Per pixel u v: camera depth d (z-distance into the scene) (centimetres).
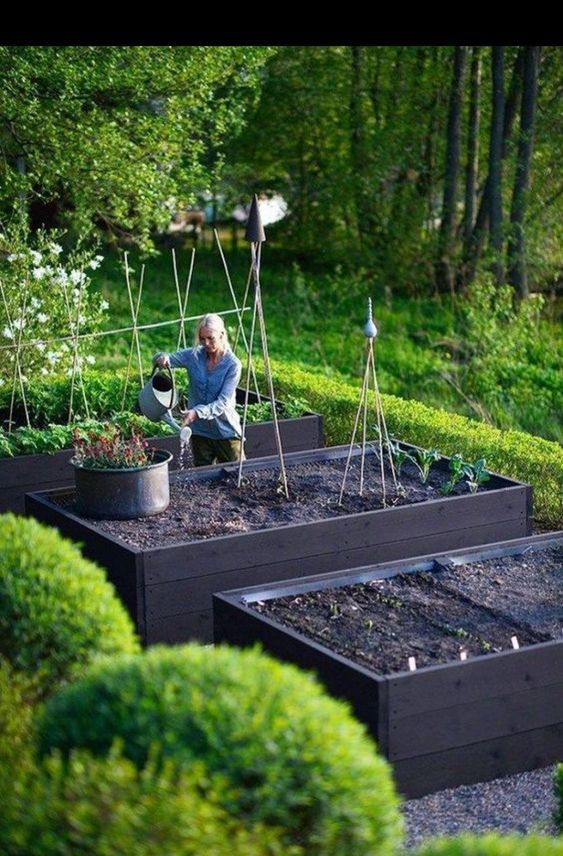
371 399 1061
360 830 334
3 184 1337
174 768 320
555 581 667
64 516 739
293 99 1908
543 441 958
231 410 853
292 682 348
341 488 822
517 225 1622
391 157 1820
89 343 1134
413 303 1766
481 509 773
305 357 1528
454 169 1786
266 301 1767
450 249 1794
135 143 1359
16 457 870
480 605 628
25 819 308
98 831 301
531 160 1642
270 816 323
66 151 1280
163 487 762
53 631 440
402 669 547
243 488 820
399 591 647
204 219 2209
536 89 1638
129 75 1280
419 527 751
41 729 350
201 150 1420
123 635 452
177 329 1602
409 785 520
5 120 1298
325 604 625
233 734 327
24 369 1069
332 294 1809
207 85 1364
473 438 948
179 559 671
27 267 1090
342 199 1886
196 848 300
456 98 1752
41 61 1251
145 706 336
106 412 1039
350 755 336
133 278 1867
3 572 450
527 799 516
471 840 319
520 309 1559
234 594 621
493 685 530
